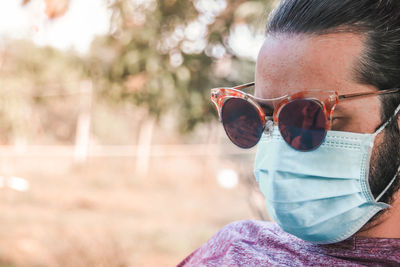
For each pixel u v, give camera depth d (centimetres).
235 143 129
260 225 137
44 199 1561
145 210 1495
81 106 2336
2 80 757
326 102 109
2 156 2106
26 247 977
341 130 112
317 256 117
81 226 1202
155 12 406
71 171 2195
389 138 110
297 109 112
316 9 111
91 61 424
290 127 114
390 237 116
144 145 2328
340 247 117
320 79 110
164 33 410
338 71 109
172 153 2283
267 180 122
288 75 113
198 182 2031
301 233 117
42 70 724
